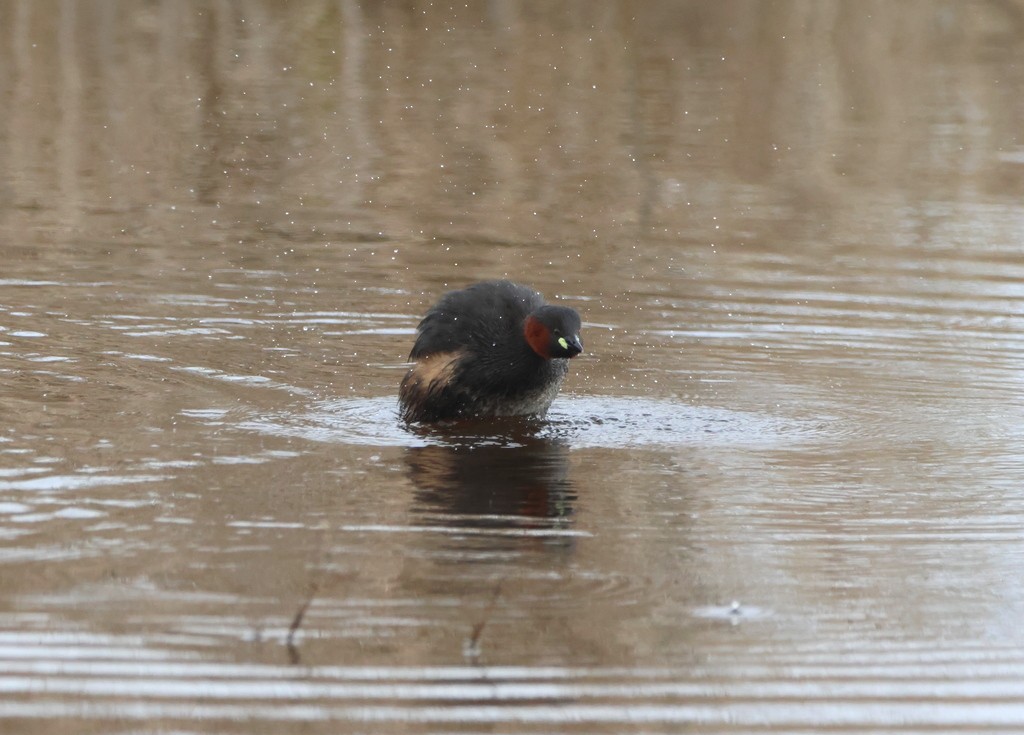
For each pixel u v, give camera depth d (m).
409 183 24.20
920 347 16.28
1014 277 19.39
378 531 10.41
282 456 12.07
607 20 36.41
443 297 13.82
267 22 35.16
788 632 8.95
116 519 10.44
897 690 8.25
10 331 15.66
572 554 10.11
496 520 10.73
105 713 7.71
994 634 8.97
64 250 19.52
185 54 32.50
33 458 11.69
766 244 20.95
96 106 28.61
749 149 26.94
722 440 12.99
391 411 13.61
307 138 27.02
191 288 17.84
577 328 13.26
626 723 7.81
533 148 26.67
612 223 21.98
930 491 11.65
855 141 27.55
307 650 8.47
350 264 19.34
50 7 35.78
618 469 12.09
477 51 33.56
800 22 35.78
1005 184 24.86
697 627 8.96
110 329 15.95
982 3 36.69
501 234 21.23
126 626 8.70
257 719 7.70
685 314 17.42
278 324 16.48
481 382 13.30
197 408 13.34
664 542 10.38
